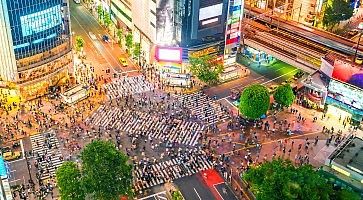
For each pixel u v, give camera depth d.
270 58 174.50
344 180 105.62
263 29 176.75
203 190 118.00
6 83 148.25
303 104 152.12
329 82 144.50
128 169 107.12
